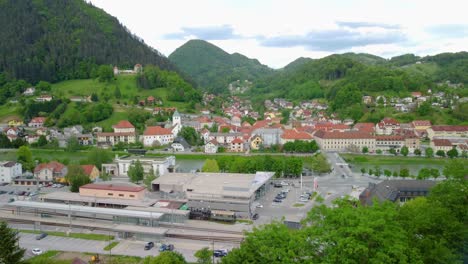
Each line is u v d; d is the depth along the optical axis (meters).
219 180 165.25
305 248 60.97
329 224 61.62
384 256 53.62
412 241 66.81
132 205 140.75
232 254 66.50
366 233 56.03
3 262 83.75
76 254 108.12
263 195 166.75
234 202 140.25
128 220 128.00
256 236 65.50
